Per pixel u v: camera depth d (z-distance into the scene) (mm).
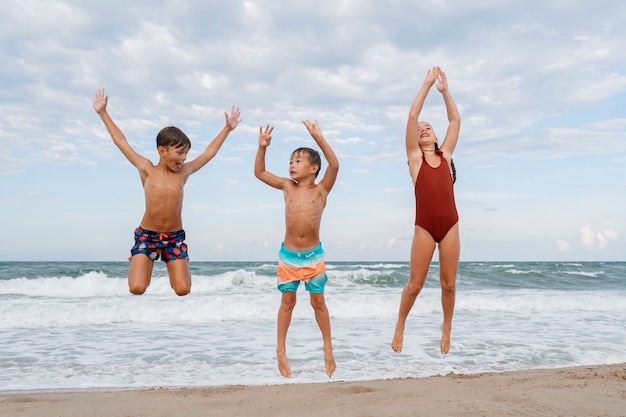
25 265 32469
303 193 5480
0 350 8953
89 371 7633
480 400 5359
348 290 18891
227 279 19906
